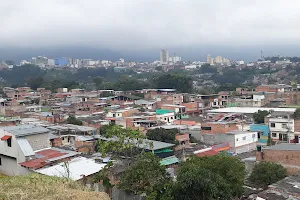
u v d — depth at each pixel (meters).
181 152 45.47
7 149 34.97
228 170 26.23
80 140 46.84
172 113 76.00
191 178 20.94
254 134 55.28
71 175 28.02
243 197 27.88
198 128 58.59
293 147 35.16
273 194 25.00
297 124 59.00
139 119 67.50
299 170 33.09
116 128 25.53
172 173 32.91
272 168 30.53
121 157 27.91
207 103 102.56
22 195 15.38
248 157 43.66
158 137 48.56
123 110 76.25
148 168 22.19
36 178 18.20
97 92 119.94
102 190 22.83
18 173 33.62
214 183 21.34
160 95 106.62
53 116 72.69
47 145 37.41
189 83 134.25
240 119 69.31
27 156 33.25
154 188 21.42
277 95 100.69
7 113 78.31
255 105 93.88
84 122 66.75
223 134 53.09
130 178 22.03
